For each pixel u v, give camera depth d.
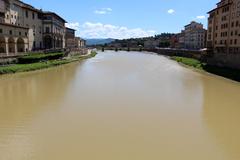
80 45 186.00
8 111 30.17
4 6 72.31
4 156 19.28
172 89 44.44
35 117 28.11
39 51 83.25
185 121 27.53
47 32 97.75
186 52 122.44
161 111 31.03
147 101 35.69
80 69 73.44
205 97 38.84
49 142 21.72
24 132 23.83
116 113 29.91
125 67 80.81
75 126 25.52
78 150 20.34
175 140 22.48
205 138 22.98
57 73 63.06
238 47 69.38
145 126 25.73
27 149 20.45
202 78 58.34
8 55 61.81
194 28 168.62
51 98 36.50
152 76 59.97
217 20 84.88
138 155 19.67
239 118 28.89
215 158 19.44
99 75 60.72
